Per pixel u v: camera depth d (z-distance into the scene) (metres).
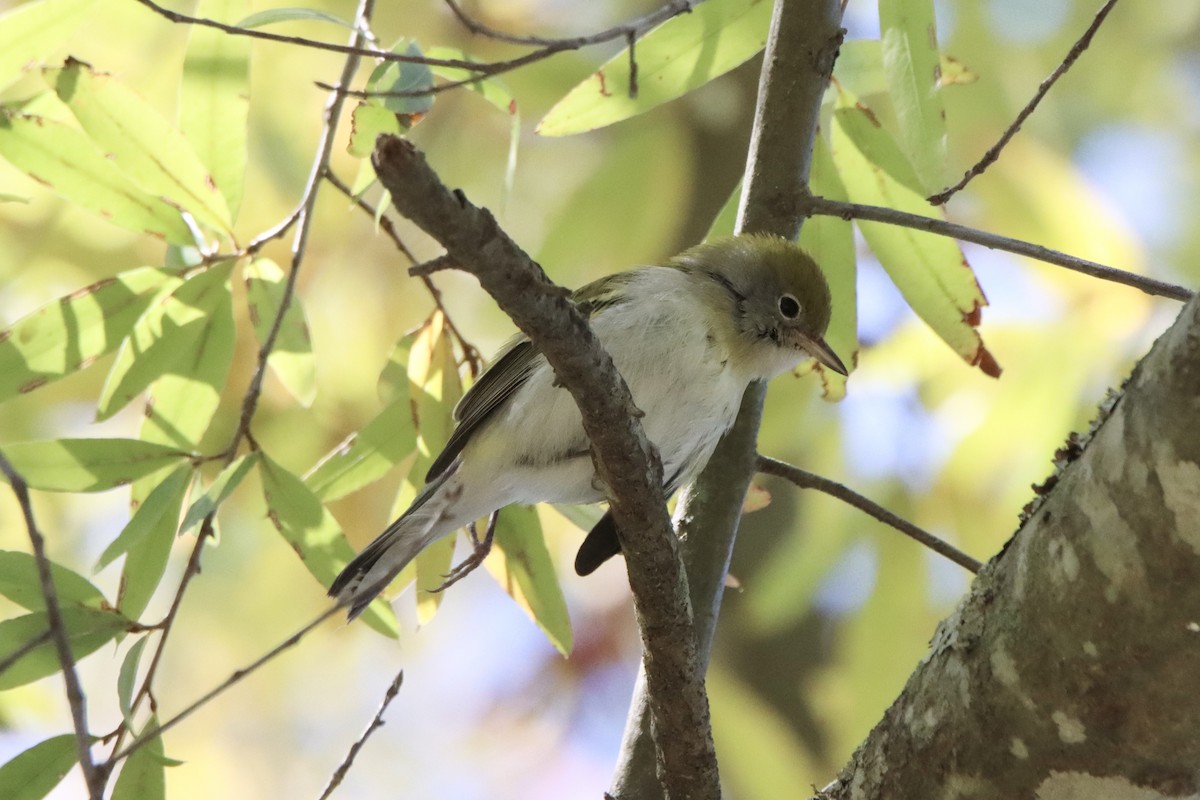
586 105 8.48
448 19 12.00
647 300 8.59
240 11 8.02
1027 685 5.51
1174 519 4.93
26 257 11.65
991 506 11.20
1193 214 11.96
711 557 8.31
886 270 9.08
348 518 12.22
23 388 7.94
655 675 6.64
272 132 12.21
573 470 8.44
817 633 12.66
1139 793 5.41
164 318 8.02
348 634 13.95
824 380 9.58
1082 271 7.11
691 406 8.41
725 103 12.84
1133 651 5.17
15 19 7.96
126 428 12.05
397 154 4.66
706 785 6.80
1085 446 5.59
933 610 11.30
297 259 7.84
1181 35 12.70
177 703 13.25
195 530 8.50
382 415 8.90
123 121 7.84
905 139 8.12
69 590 7.21
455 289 12.61
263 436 11.97
